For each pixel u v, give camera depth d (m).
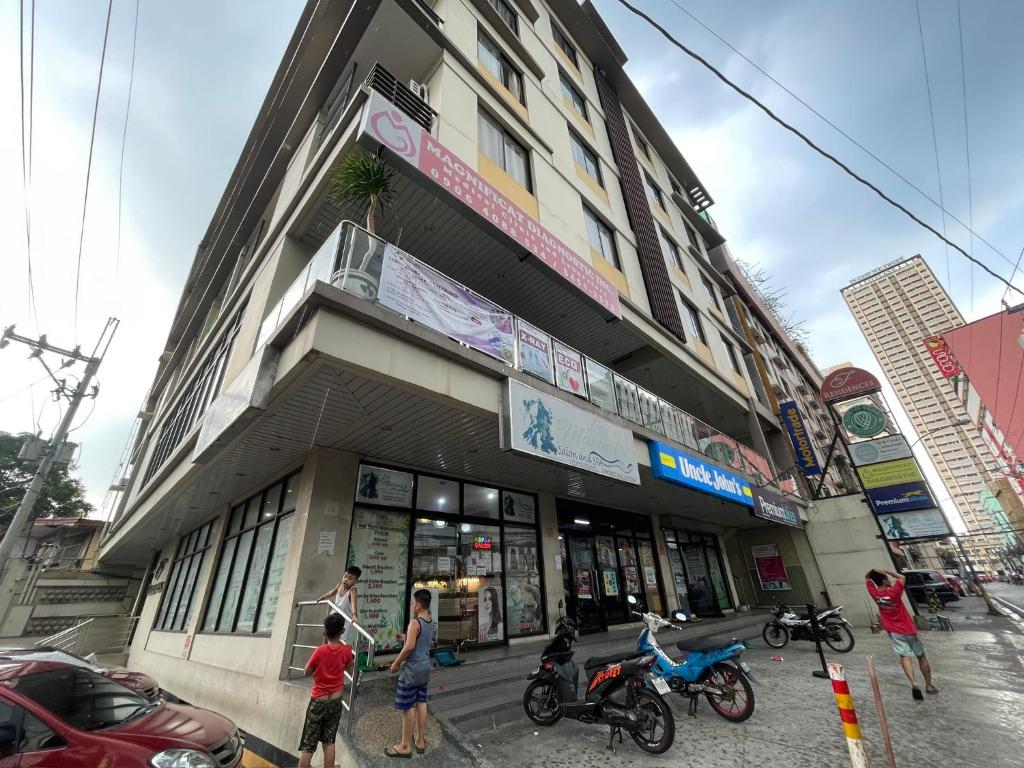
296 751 4.80
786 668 8.05
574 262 9.38
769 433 19.17
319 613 6.12
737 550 17.41
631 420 8.97
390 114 6.56
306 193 8.17
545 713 5.40
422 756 4.05
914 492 14.47
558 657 5.40
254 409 4.99
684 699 6.27
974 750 4.08
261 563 7.55
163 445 14.42
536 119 11.56
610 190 14.42
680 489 10.76
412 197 7.36
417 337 5.26
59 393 11.75
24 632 15.76
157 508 10.23
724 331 19.19
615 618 10.94
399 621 6.92
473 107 9.26
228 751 4.10
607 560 11.66
